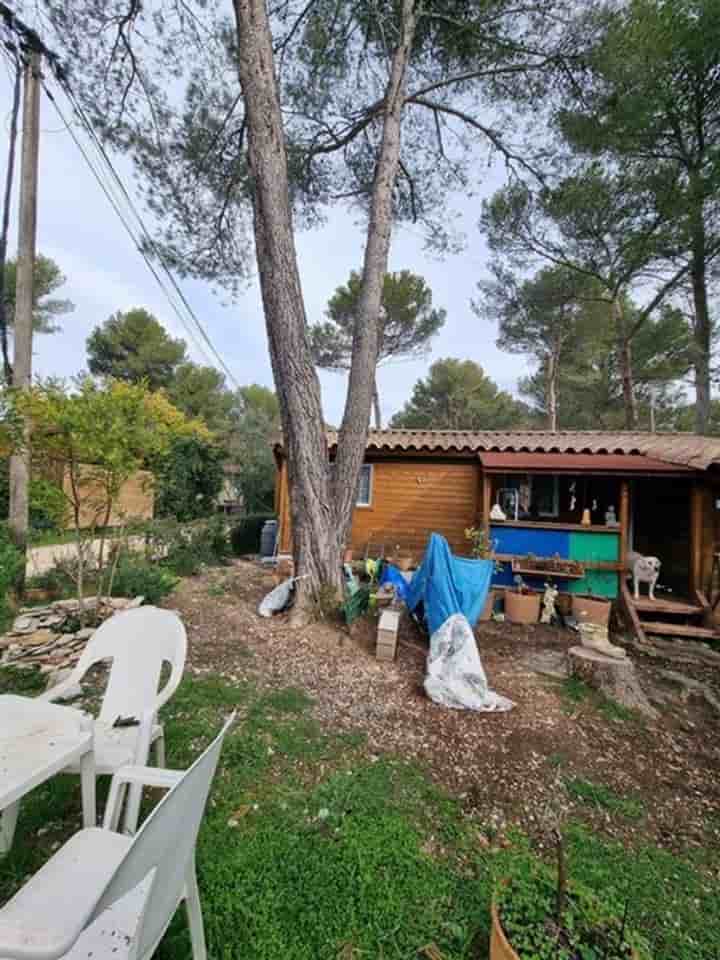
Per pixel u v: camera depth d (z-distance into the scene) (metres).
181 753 2.66
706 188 7.75
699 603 5.86
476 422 22.11
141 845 0.85
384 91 6.95
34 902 1.20
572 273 12.08
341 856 1.96
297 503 5.03
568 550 6.43
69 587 5.55
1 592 4.92
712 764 3.00
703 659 4.90
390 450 8.21
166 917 1.15
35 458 4.46
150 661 2.32
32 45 5.43
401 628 5.02
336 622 4.92
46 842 1.94
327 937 1.62
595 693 3.79
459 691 3.49
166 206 7.08
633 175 8.70
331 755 2.75
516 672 4.21
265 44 4.79
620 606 6.08
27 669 3.54
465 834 2.19
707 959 1.65
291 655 4.22
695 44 6.89
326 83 6.95
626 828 2.34
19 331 5.51
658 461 6.32
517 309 13.80
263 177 4.84
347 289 15.85
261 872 1.85
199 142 6.86
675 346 12.30
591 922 1.47
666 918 1.80
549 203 8.54
